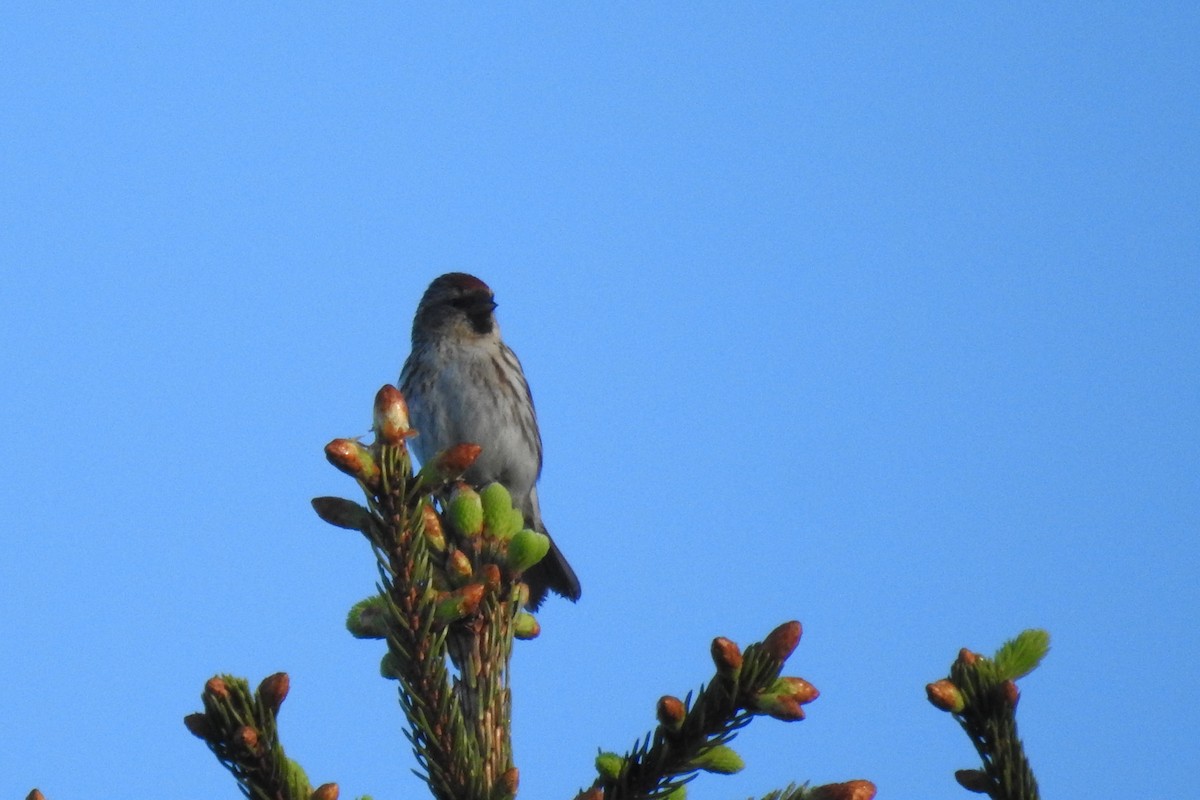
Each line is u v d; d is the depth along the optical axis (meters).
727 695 5.03
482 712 5.68
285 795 4.84
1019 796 5.09
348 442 5.46
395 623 5.41
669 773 5.15
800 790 4.97
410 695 5.35
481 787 5.26
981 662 5.22
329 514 5.52
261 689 4.83
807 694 5.02
